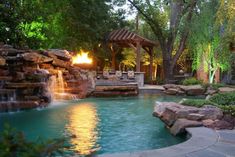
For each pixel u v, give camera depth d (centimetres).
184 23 2961
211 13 2502
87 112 1251
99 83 2045
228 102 1002
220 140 642
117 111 1288
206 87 2086
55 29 2498
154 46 3300
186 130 759
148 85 2783
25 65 1520
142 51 3638
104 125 962
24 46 2017
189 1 2914
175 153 545
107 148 689
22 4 2055
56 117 1105
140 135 825
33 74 1452
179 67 3866
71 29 2678
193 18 2864
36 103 1336
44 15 2231
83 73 1934
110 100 1756
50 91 1605
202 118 827
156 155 530
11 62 1448
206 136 676
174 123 842
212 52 2503
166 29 3097
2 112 1195
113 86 1981
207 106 894
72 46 2602
